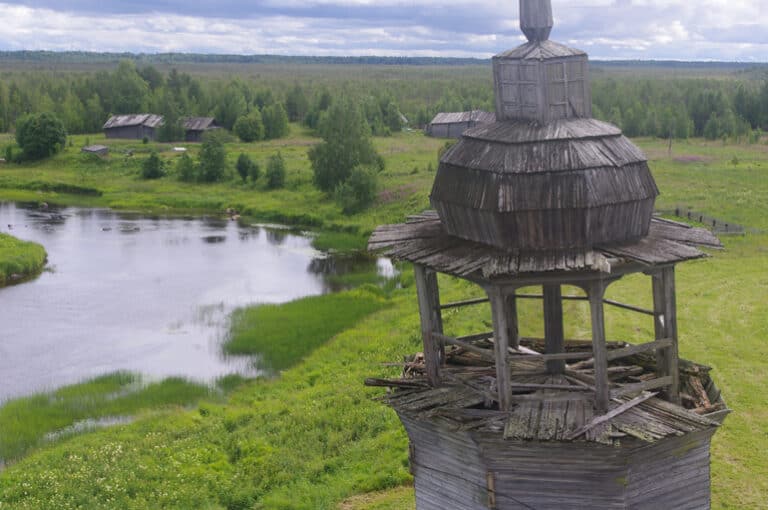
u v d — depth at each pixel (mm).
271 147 124188
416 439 16016
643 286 43156
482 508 14945
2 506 23656
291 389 34188
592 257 13453
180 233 73312
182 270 58938
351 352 38406
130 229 75250
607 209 13828
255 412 31062
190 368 38688
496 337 14195
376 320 43844
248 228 75875
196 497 24094
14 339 43656
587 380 15625
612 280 14297
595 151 13953
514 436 13539
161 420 31281
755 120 132250
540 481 14391
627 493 14203
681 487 14789
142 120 139500
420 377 16656
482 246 14602
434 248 15117
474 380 16078
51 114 117500
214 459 26781
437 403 15109
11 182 101438
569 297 18609
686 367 16484
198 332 44219
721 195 64188
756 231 53188
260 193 90812
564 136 13883
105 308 49312
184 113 157500
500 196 13711
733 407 26625
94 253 64812
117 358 40469
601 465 14008
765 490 21500
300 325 44156
